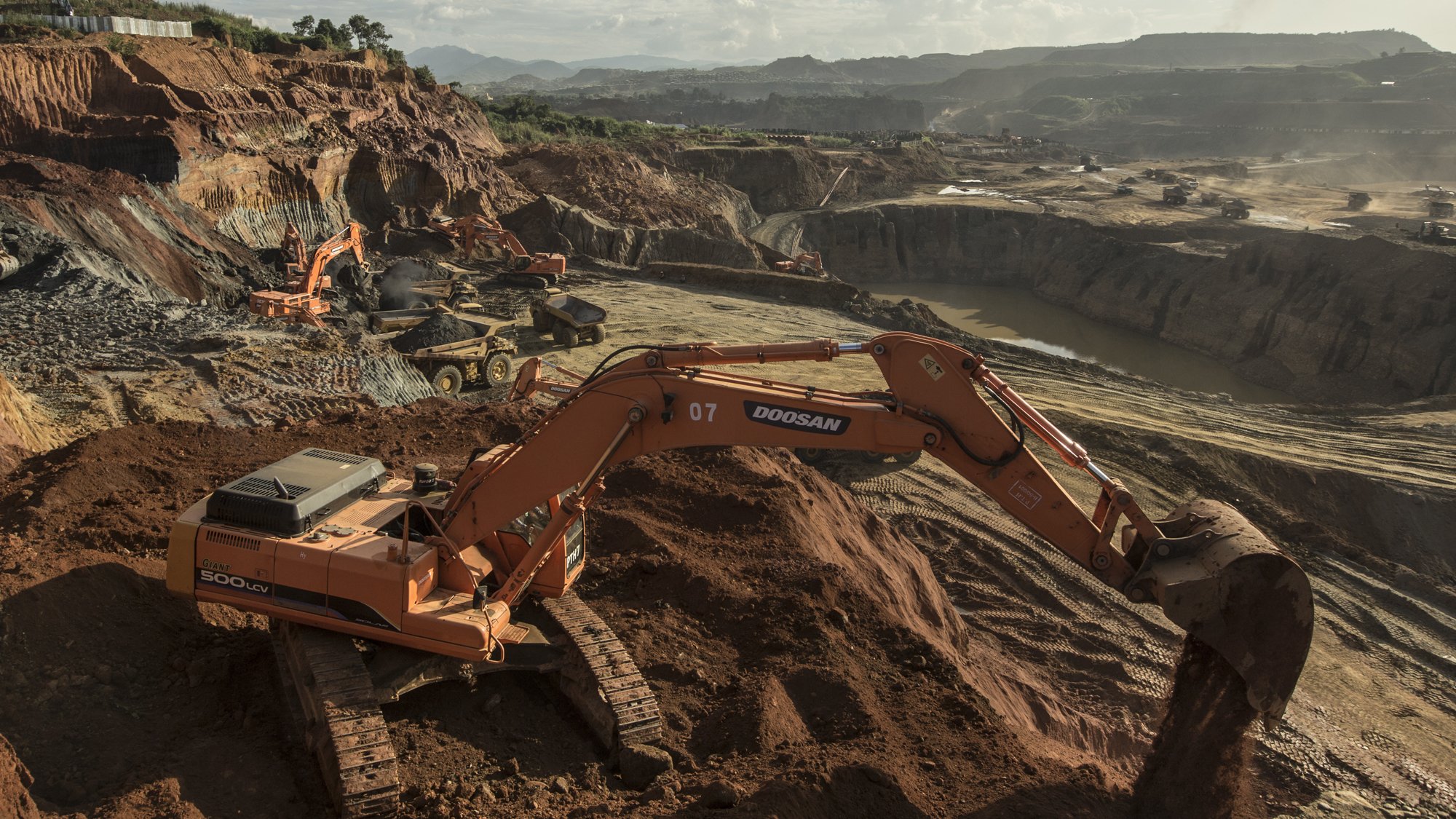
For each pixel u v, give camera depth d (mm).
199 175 46688
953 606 19375
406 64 102562
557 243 63531
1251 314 79438
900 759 7797
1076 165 183750
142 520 10305
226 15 88688
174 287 33844
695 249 70625
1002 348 47844
